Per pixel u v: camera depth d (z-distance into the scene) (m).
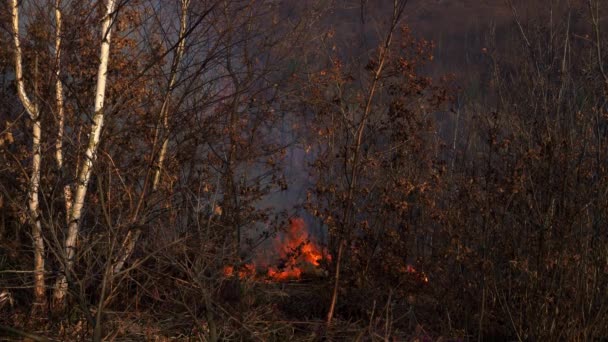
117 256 7.56
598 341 8.16
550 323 8.12
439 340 8.45
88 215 8.72
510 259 8.51
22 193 8.38
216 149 9.21
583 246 7.94
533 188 8.13
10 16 8.33
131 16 8.72
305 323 8.70
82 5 8.58
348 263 9.34
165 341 7.65
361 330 8.40
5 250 8.49
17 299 8.55
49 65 8.14
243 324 7.61
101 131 8.19
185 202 8.66
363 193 9.18
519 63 8.89
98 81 8.31
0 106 8.90
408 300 9.43
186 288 7.79
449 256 8.95
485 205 8.67
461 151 9.47
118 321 7.91
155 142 7.89
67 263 7.25
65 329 7.68
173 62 8.28
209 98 8.62
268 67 8.76
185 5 8.75
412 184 9.12
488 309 8.97
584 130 8.05
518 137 8.65
